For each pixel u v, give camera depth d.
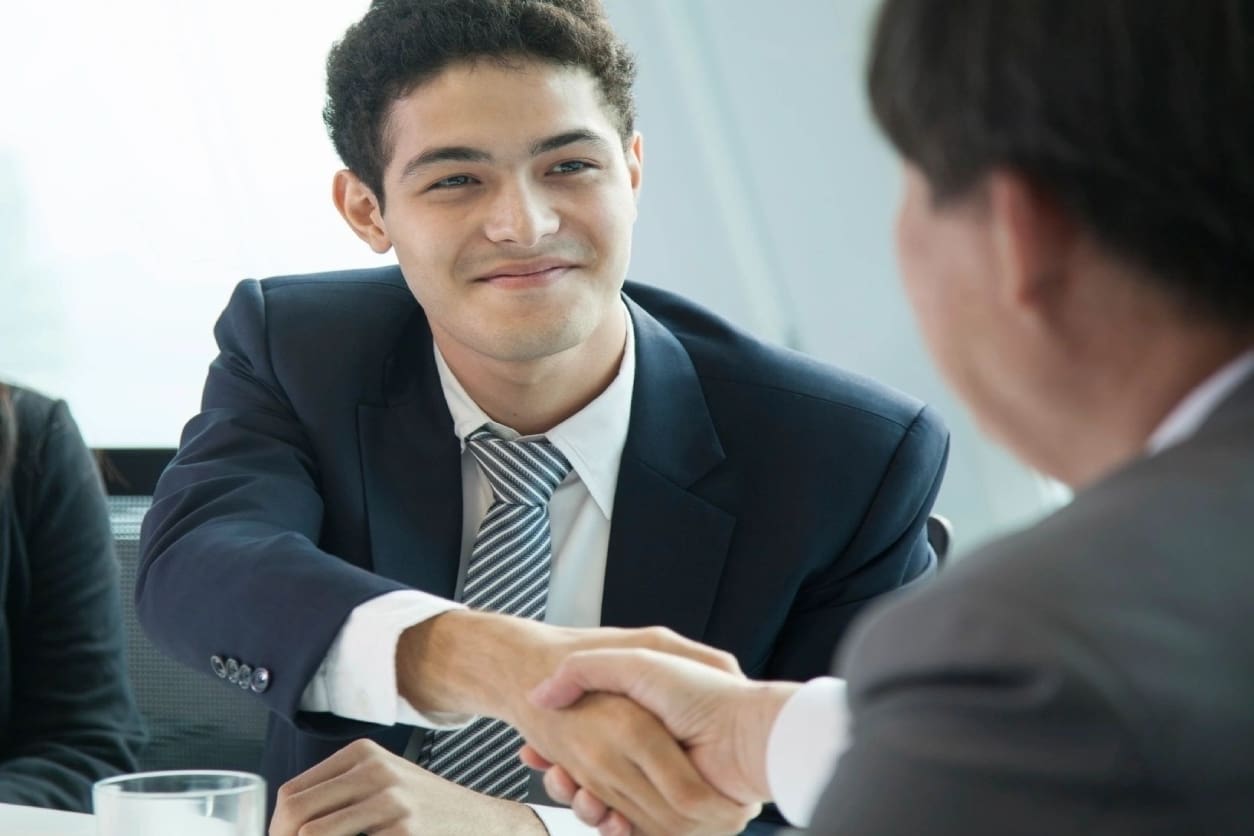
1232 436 0.68
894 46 0.77
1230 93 0.69
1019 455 0.80
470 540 1.93
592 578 1.92
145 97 3.98
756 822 1.79
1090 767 0.59
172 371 4.07
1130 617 0.61
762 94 3.52
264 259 4.02
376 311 2.08
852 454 1.95
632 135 1.88
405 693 1.58
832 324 3.67
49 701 2.17
